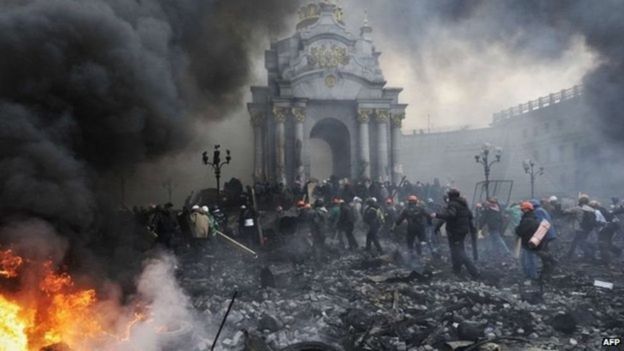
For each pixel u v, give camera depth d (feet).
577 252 43.62
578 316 22.24
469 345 18.65
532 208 29.14
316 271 36.91
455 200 32.30
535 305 24.61
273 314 23.71
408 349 18.97
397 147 124.47
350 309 23.41
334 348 17.08
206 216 44.14
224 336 20.85
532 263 29.30
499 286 29.19
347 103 123.44
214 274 36.42
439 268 36.35
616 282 30.42
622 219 50.93
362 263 37.99
